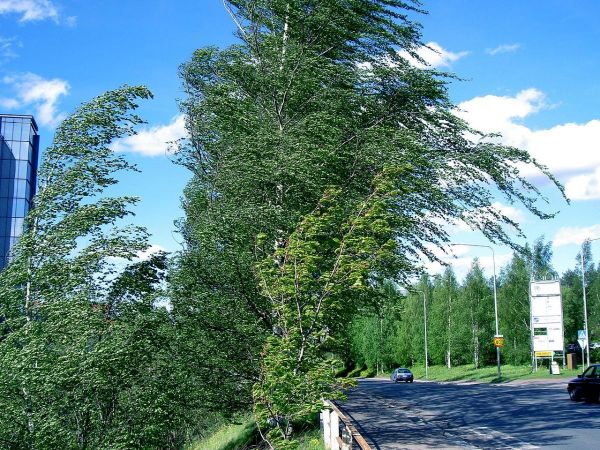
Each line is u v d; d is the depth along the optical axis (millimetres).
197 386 13156
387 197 11172
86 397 10398
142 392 11086
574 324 60438
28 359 9859
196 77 18125
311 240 10422
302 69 16438
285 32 17328
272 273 10078
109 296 11156
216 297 13695
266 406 9391
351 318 14633
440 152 17359
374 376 73812
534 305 41875
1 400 10102
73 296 10586
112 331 10789
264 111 16906
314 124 15516
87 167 11250
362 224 10188
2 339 10617
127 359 10711
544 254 60000
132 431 10758
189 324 13188
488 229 17641
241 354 13617
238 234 13344
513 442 13898
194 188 18906
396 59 18047
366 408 23219
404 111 17438
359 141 16141
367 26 17406
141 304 11258
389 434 15898
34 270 10859
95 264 10922
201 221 15094
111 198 11203
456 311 64438
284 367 8773
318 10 16984
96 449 10281
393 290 19438
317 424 16094
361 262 9641
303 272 9438
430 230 17797
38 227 11047
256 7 17234
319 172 14664
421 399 26688
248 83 16484
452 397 27047
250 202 14359
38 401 10172
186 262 13625
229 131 15992
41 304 10617
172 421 12000
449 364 64562
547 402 22703
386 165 11375
